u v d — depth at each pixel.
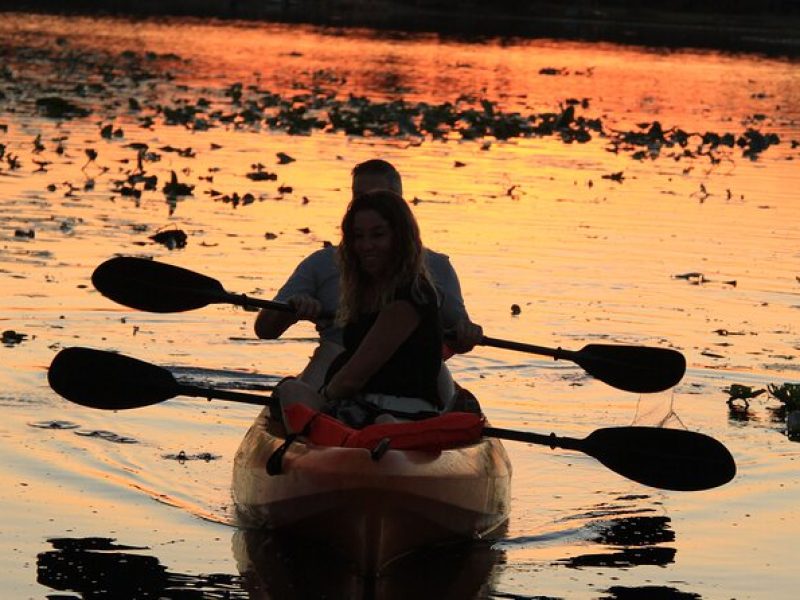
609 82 110.81
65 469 23.19
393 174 25.31
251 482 21.38
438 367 21.81
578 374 31.03
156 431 25.70
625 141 74.06
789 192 58.03
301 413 21.19
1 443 24.30
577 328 34.00
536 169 61.78
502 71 115.50
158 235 41.06
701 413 28.08
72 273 36.84
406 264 21.14
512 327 33.81
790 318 36.00
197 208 47.31
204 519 21.28
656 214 50.66
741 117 89.75
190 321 33.59
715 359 31.84
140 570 18.94
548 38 161.12
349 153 63.47
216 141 65.50
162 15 164.12
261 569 19.19
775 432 26.94
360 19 179.50
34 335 31.14
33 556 19.30
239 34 141.62
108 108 77.00
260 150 63.03
